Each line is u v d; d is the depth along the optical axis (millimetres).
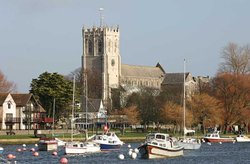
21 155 156125
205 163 139500
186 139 182125
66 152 157500
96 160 142875
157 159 144125
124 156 151750
